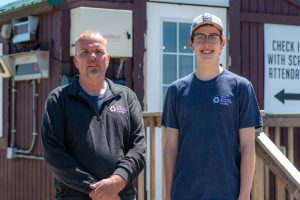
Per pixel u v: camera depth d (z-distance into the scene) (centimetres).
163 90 734
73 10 694
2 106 864
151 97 726
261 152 461
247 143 388
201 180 386
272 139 698
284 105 809
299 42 823
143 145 396
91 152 379
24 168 809
